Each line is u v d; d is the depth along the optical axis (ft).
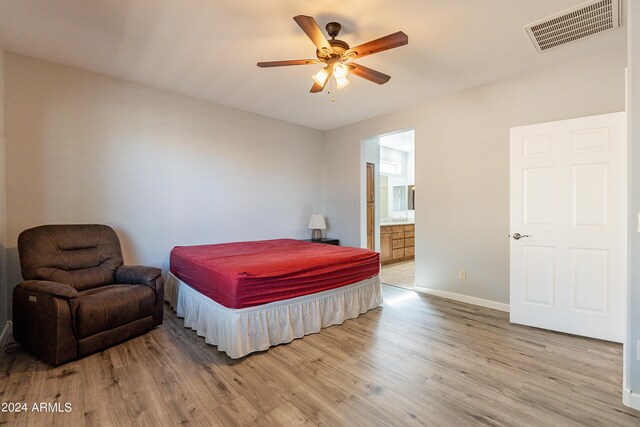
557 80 9.34
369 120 15.33
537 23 7.39
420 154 13.05
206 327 8.15
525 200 9.30
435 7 6.80
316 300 8.88
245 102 13.02
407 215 24.75
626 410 5.33
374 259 10.94
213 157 13.14
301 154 16.66
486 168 10.96
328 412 5.31
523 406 5.46
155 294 8.86
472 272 11.45
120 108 10.68
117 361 7.07
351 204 16.35
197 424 5.00
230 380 6.29
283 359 7.20
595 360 7.11
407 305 11.35
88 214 10.05
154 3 6.68
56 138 9.47
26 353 7.45
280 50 8.73
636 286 5.38
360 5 6.73
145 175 11.27
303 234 16.85
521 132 9.35
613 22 7.36
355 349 7.73
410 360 7.14
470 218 11.44
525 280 9.32
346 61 7.59
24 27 7.59
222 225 13.50
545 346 7.86
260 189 14.87
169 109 11.83
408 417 5.18
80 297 7.28
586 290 8.41
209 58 9.20
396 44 6.45
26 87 9.00
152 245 11.48
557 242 8.80
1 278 8.35
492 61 9.30
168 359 7.18
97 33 7.87
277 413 5.28
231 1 6.61
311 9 6.85
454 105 11.84
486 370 6.68
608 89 8.52
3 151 8.49
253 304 7.46
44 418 5.12
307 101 12.84
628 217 5.47
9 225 8.73
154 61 9.40
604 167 8.13
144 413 5.27
